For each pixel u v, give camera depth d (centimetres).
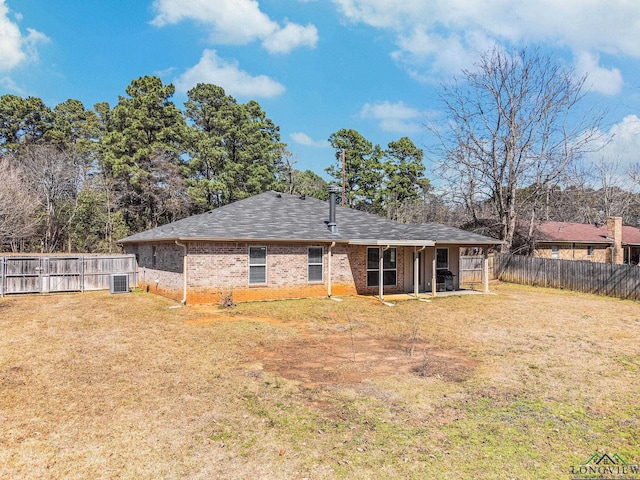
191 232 1452
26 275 1803
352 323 1190
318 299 1590
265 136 3994
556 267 2136
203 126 3981
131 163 3556
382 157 4478
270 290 1557
